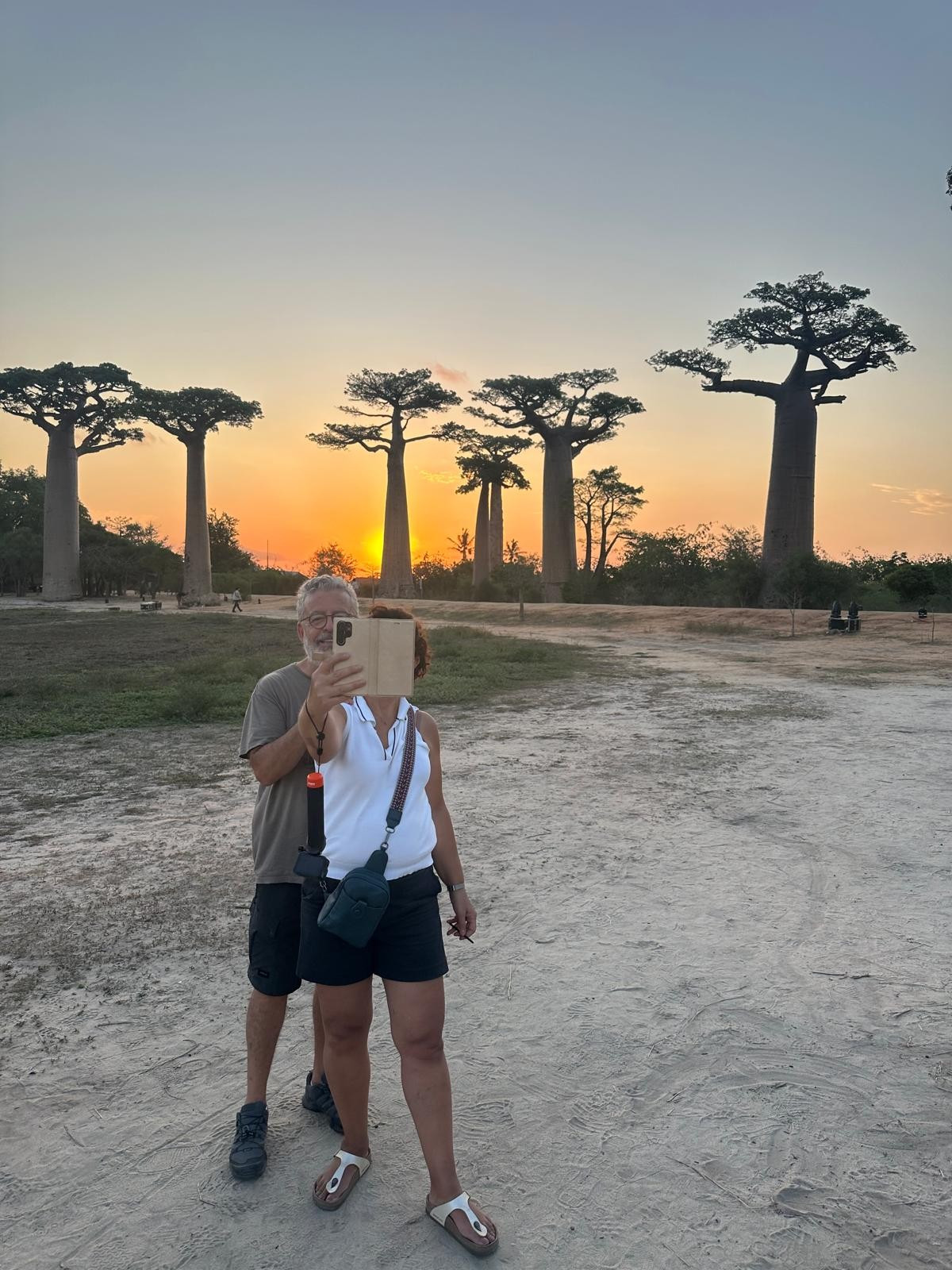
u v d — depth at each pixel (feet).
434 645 77.92
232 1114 9.60
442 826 8.51
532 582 177.88
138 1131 9.28
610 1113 9.55
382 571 336.49
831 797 24.17
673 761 29.48
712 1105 9.69
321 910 7.58
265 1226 7.82
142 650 87.56
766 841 20.10
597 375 291.17
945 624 94.58
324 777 7.72
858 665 66.69
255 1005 8.77
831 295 190.70
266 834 8.65
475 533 355.15
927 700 45.60
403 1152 8.91
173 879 17.71
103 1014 11.98
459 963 13.64
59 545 289.74
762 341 203.72
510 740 33.91
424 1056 7.74
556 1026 11.55
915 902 16.08
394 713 7.97
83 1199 8.19
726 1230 7.72
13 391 273.54
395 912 7.57
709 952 13.93
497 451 343.46
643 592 233.35
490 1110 9.63
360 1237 7.66
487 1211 8.00
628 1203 8.09
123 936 14.75
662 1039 11.17
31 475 412.36
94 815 23.03
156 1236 7.69
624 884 17.25
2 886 17.38
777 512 206.59
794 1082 10.15
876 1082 10.14
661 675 60.08
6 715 40.45
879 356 198.49
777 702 44.91
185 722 38.99
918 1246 7.52
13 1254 7.45
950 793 24.52
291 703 8.54
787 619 111.55
